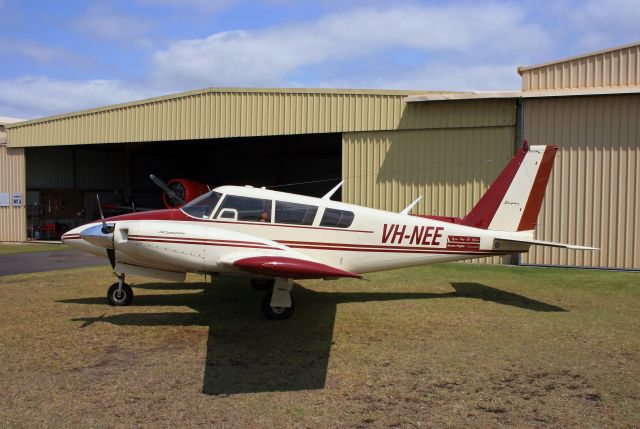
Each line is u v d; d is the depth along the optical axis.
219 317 6.88
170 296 8.24
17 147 19.02
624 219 11.46
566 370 4.91
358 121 13.51
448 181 12.75
